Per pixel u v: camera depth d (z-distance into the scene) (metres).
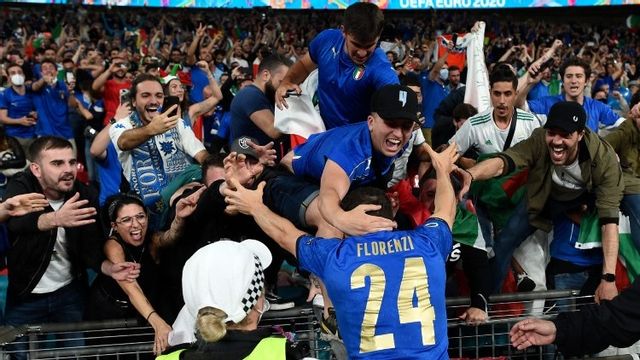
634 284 3.01
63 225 3.63
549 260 4.48
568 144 3.87
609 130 5.46
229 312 2.48
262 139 4.99
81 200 3.87
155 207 5.04
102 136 5.48
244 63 15.12
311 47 3.79
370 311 2.65
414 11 26.95
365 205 2.78
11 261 3.98
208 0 19.53
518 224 4.27
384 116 2.94
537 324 3.02
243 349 2.48
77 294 4.27
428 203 4.05
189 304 2.56
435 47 13.17
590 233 4.15
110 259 3.90
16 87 9.11
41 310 4.11
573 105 3.86
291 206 3.35
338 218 2.79
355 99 3.62
